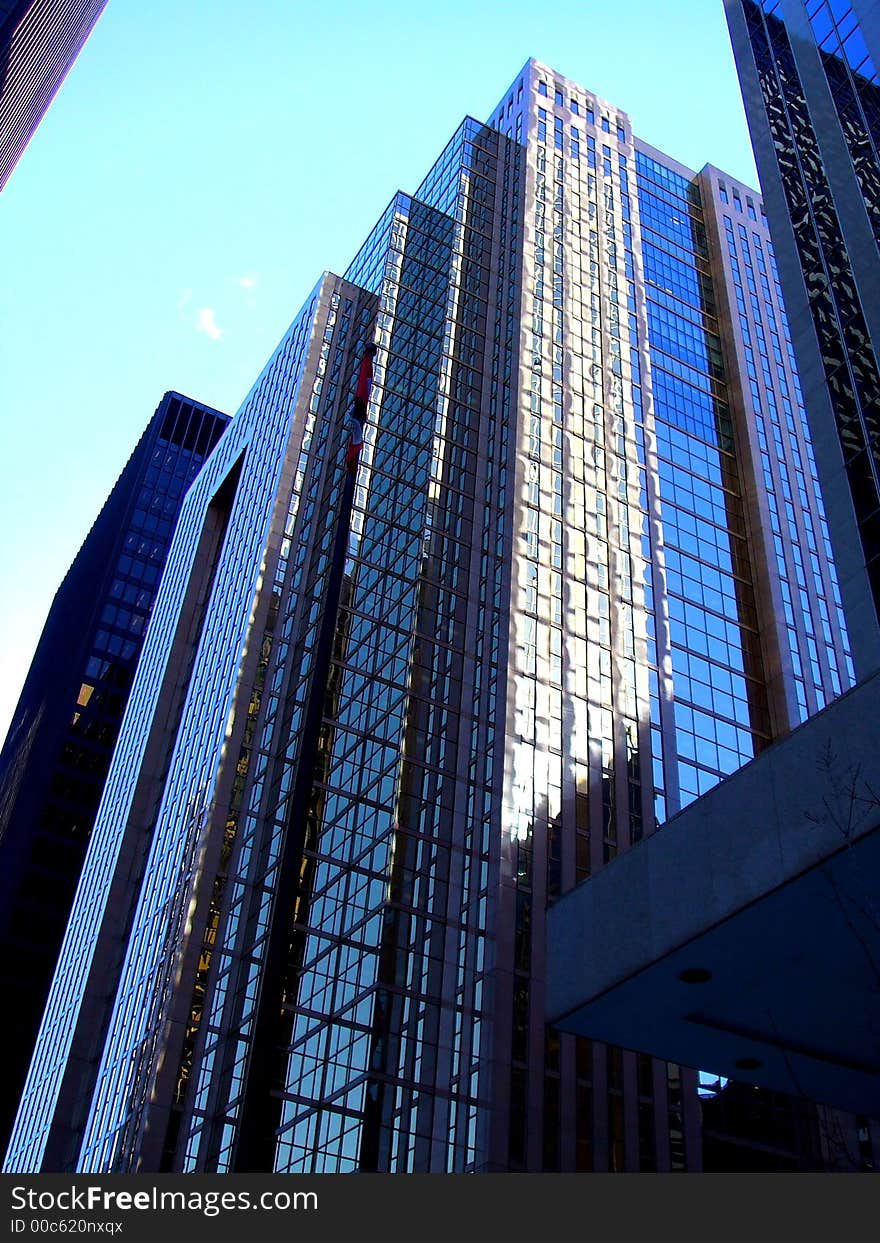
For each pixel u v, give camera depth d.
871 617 38.50
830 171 48.31
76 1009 104.12
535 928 72.06
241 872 85.00
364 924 75.19
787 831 21.56
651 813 81.31
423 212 119.50
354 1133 65.88
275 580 100.19
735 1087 71.56
